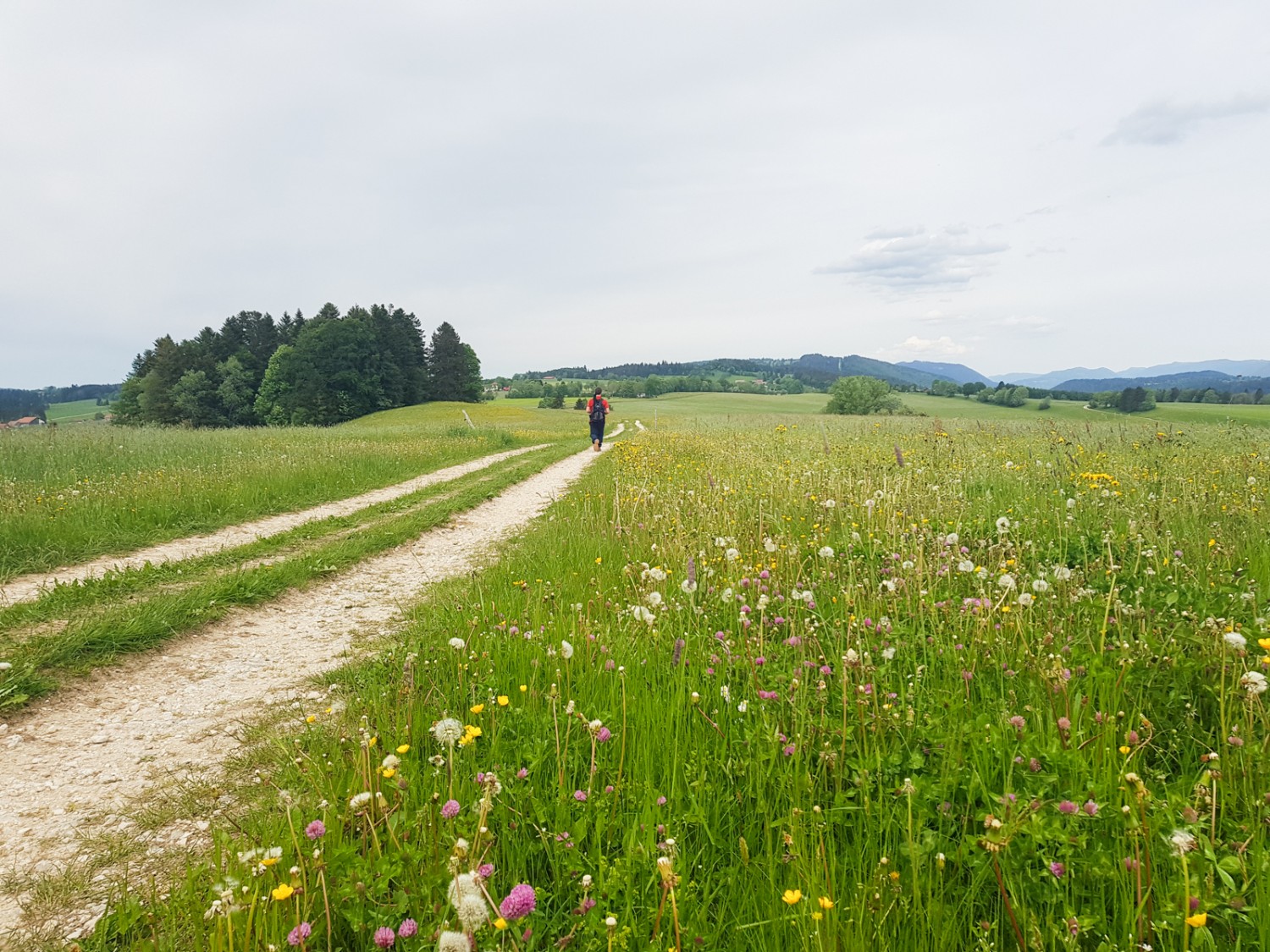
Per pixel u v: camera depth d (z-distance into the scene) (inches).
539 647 173.0
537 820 102.3
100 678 200.1
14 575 315.3
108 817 129.7
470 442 1135.0
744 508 323.6
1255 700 105.3
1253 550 216.2
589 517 412.5
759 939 81.4
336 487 616.7
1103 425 893.8
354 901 84.4
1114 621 147.9
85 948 92.9
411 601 293.6
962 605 169.9
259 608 279.4
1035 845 84.3
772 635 171.0
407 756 122.8
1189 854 79.3
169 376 3663.9
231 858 94.8
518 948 77.3
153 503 445.4
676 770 113.5
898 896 82.7
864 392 3336.6
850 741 116.3
